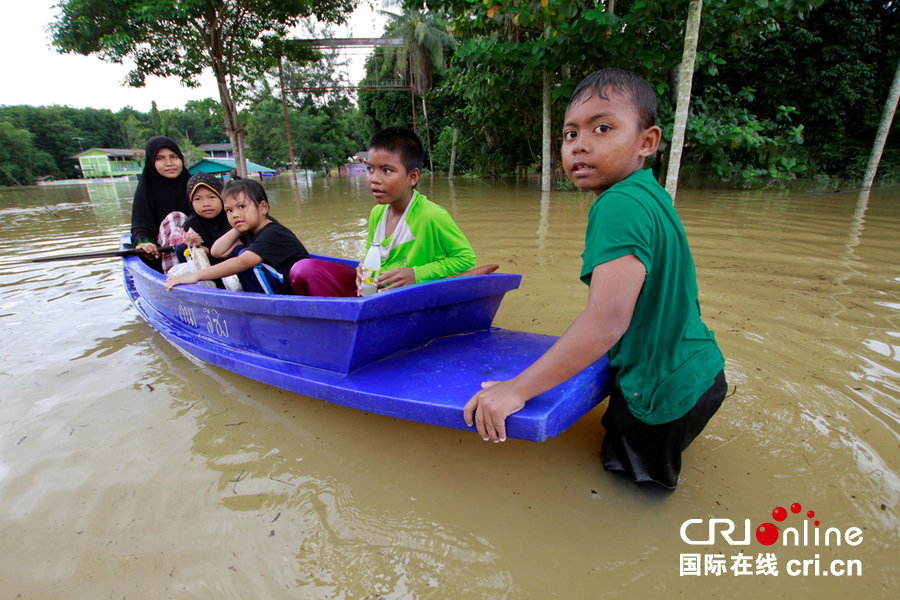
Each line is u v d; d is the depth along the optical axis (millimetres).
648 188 1383
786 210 6930
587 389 1549
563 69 9977
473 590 1297
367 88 21344
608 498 1599
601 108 1376
